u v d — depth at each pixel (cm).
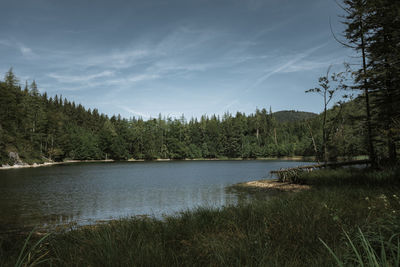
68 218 1073
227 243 355
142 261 285
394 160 1517
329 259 262
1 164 4800
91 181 2597
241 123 11862
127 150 9625
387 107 1462
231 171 3984
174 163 7256
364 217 442
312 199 730
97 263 296
